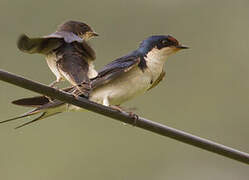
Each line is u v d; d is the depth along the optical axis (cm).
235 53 1678
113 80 947
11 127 1511
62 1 1634
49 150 1498
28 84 764
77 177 1469
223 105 1605
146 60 972
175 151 1472
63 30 959
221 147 817
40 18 1625
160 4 1692
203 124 1577
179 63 1655
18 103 885
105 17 1664
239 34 1694
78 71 841
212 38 1695
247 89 1623
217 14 1709
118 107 933
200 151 1465
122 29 1677
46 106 894
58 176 1462
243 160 820
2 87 1523
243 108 1598
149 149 1484
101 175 1476
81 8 1653
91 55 856
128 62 949
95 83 934
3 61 1578
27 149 1493
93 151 1498
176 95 1609
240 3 1716
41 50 826
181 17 1702
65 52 855
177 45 986
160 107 1595
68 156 1494
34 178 1467
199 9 1698
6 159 1478
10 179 1458
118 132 1512
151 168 1469
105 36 1658
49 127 1516
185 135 820
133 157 1482
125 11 1677
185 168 1458
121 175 1473
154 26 1683
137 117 836
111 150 1498
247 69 1656
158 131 830
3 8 1608
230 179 1455
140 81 962
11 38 1597
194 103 1606
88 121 1527
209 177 1455
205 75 1650
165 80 1625
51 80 1555
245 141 1555
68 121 1526
